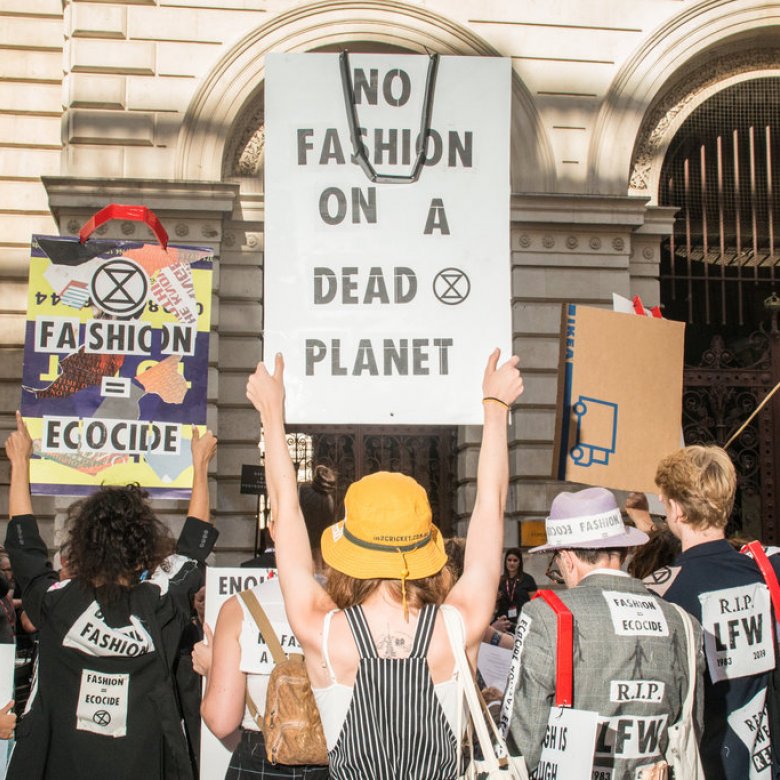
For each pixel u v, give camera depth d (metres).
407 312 4.41
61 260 5.11
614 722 3.11
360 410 4.35
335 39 13.75
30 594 3.87
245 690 3.53
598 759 3.09
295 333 4.38
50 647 3.74
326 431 14.31
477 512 2.84
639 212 13.75
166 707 3.73
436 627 2.55
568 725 3.11
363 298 4.42
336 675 2.54
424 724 2.48
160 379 5.11
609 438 5.27
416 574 2.59
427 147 4.53
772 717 3.74
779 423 14.75
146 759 3.68
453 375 4.40
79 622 3.71
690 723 3.21
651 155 14.69
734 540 4.38
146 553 3.79
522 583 11.61
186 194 13.10
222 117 13.51
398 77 4.56
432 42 13.91
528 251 13.67
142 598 3.77
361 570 2.58
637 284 14.11
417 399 4.37
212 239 13.23
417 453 14.47
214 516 13.22
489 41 14.04
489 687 4.16
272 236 4.44
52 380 5.05
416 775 2.46
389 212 4.48
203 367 5.14
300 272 4.43
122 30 13.45
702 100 14.84
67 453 5.02
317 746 3.20
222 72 13.52
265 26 13.63
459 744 2.54
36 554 3.96
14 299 14.20
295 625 2.60
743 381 14.84
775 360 14.84
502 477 2.88
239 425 13.50
